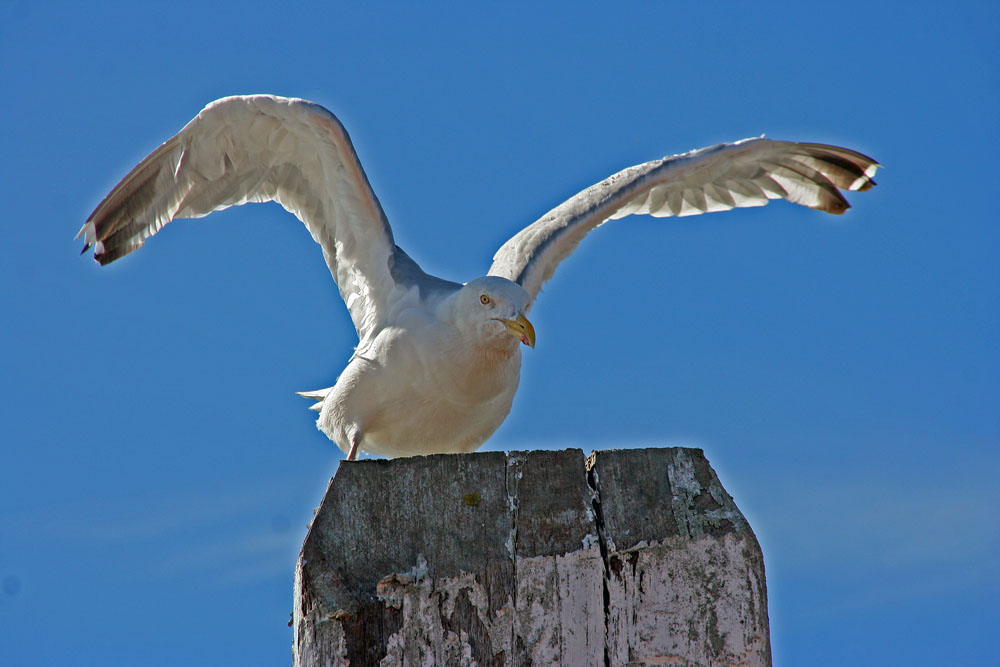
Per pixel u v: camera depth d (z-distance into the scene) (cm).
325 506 799
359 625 770
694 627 796
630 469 834
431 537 798
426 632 775
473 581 788
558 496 817
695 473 841
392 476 814
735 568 808
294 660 794
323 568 780
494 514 809
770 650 800
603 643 786
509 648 778
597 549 800
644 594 800
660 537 811
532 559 795
